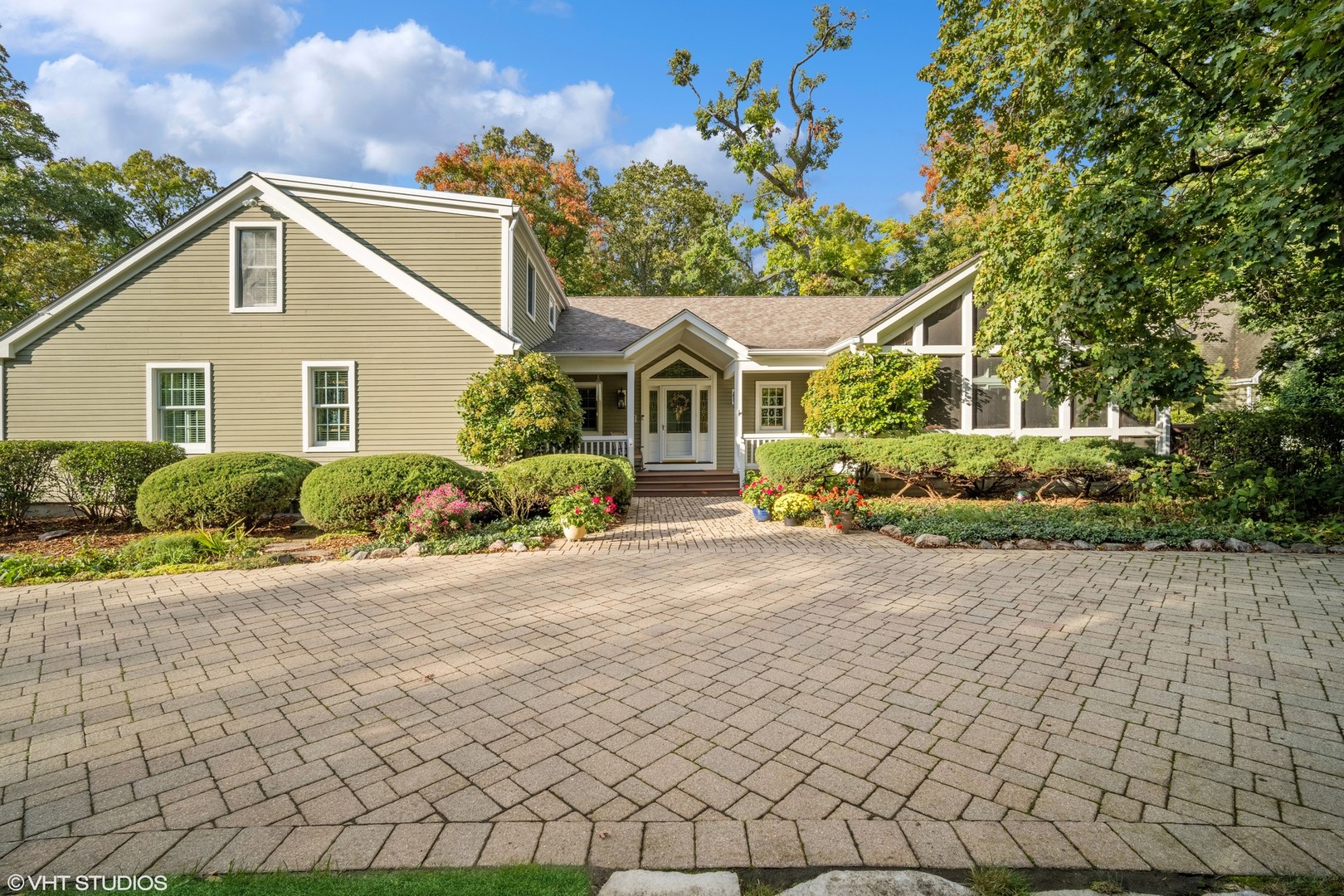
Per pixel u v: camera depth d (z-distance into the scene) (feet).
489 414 36.81
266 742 10.65
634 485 41.65
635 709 11.72
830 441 40.75
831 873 7.22
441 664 14.10
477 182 85.92
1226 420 35.24
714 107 82.17
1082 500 39.32
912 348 44.93
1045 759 9.85
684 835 8.00
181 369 38.55
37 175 72.64
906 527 28.76
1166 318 30.35
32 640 15.94
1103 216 25.81
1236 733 10.69
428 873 7.32
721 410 55.11
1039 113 30.14
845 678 13.03
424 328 39.29
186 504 29.19
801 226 89.71
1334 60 16.88
